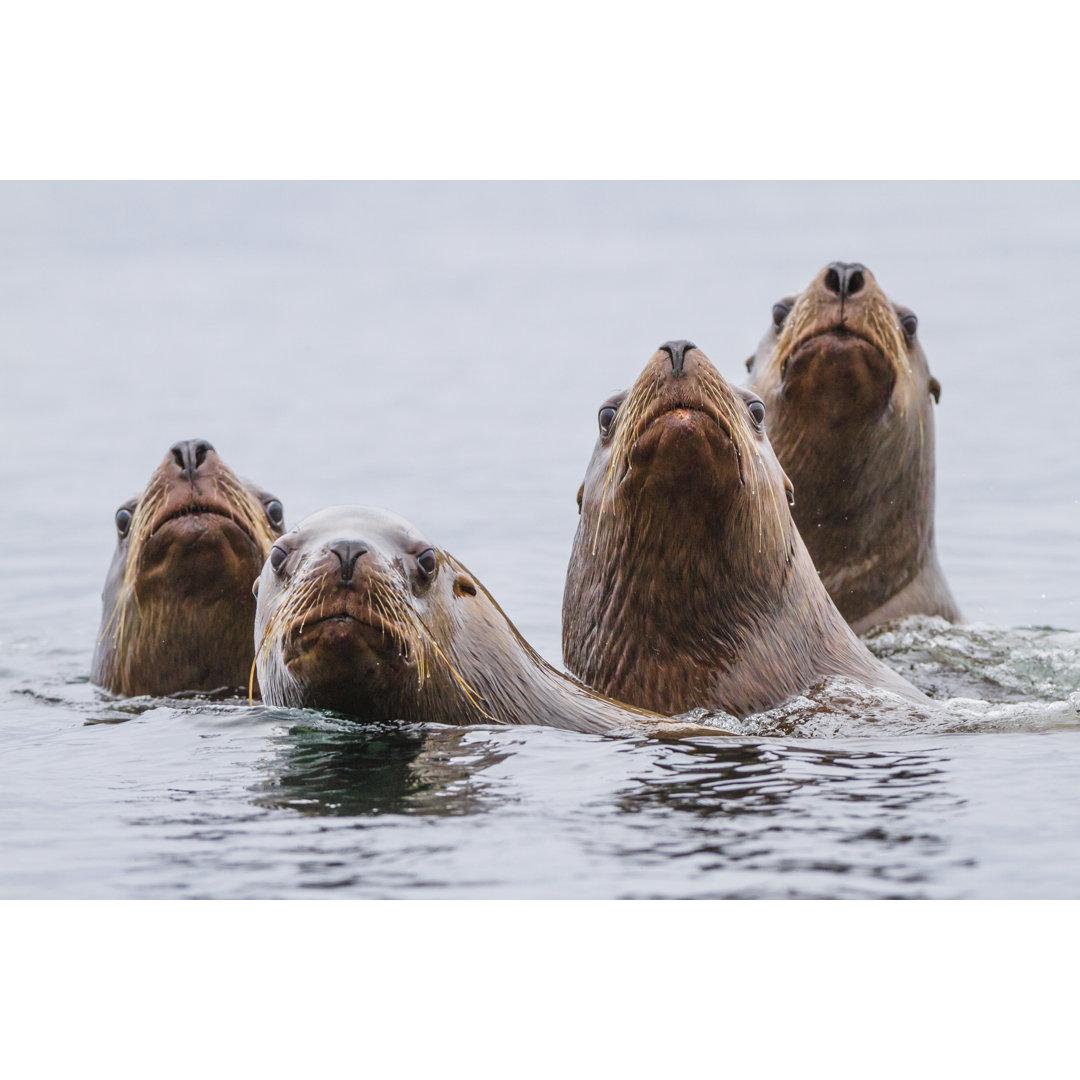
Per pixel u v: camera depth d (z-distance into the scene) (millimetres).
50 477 88000
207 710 37625
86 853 26062
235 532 40969
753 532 35531
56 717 39656
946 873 24641
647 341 131750
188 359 132125
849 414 44688
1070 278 148125
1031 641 48562
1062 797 28562
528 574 63031
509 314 150750
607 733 33562
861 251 172000
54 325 149625
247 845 26203
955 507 75938
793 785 29484
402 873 24750
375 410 108188
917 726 35156
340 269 187125
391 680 31375
